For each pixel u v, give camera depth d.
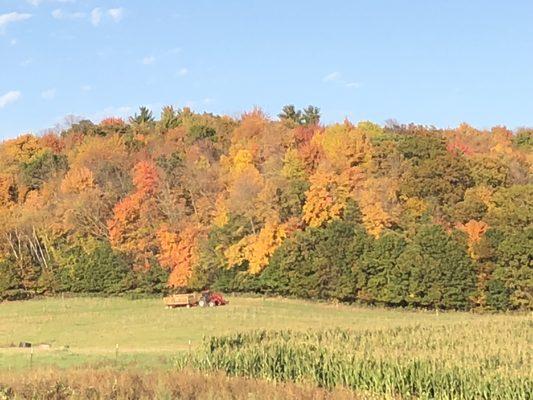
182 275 80.00
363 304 73.06
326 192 78.00
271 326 51.66
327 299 74.94
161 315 61.66
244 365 29.75
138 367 30.52
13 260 82.88
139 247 82.56
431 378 25.23
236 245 78.94
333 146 84.38
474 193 75.50
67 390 21.02
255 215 79.62
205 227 82.00
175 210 84.75
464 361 26.17
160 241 81.88
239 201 80.56
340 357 27.98
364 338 35.03
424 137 84.75
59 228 85.56
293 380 27.86
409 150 83.00
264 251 77.44
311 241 75.94
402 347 31.44
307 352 29.52
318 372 28.02
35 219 85.44
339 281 73.50
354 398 23.17
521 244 66.44
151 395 21.03
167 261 81.06
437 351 29.17
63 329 56.03
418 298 69.69
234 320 56.84
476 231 70.38
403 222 75.88
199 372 27.53
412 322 49.09
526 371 24.62
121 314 64.62
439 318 60.25
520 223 70.62
